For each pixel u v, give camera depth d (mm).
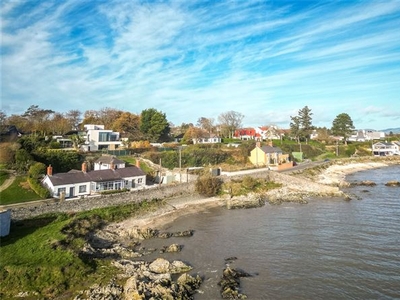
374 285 28656
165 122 113875
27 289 27797
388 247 37062
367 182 81812
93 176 58062
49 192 51312
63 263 30859
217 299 26953
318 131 189375
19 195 48938
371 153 150500
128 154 86875
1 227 37000
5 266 29734
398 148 152125
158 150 92812
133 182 63594
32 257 31859
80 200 48531
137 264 33625
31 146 66250
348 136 159625
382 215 50969
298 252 36688
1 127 87250
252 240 41281
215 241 41188
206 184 64938
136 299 25125
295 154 120125
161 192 59969
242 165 90250
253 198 63844
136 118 125438
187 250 38219
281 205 60469
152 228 47062
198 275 31109
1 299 26766
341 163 120000
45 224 42594
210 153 90938
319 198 65688
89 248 36906
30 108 117500
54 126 104062
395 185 79062
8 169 56250
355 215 51469
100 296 26359
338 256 35062
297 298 26922
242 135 146500
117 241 41562
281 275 31141
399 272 30859
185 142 113312
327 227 45531
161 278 29391
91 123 131750
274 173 78375
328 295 27297
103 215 48688
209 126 158375
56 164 66312
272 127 152500
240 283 29625
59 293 27594
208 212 56312
